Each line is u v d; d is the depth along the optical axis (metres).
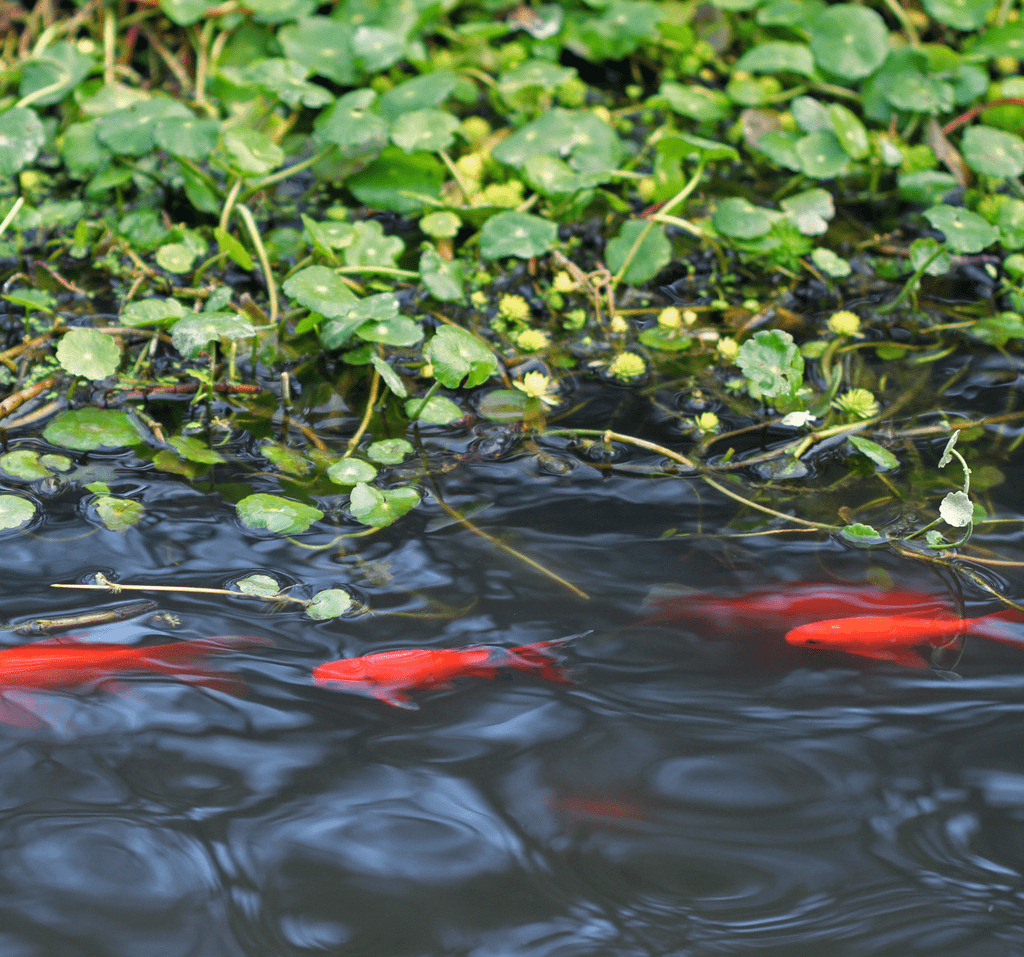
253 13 3.28
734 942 1.24
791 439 2.20
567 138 2.78
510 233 2.57
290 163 3.10
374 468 2.05
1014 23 3.31
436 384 2.12
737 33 3.61
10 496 1.89
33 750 1.43
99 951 1.21
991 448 2.16
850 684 1.59
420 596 1.74
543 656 1.62
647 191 2.94
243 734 1.48
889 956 1.23
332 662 1.59
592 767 1.45
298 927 1.25
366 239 2.60
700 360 2.48
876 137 3.07
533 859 1.33
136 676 1.55
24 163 2.51
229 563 1.79
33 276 2.66
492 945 1.23
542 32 3.23
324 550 1.83
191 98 3.23
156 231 2.63
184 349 2.03
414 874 1.31
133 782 1.40
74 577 1.74
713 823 1.38
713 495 2.02
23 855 1.30
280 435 2.17
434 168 2.86
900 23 3.57
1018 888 1.31
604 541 1.88
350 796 1.40
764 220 2.63
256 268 2.71
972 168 2.83
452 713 1.53
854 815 1.39
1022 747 1.48
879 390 2.37
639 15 3.34
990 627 1.69
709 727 1.51
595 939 1.24
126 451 2.08
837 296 2.74
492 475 2.06
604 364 2.46
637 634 1.67
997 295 2.74
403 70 3.39
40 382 2.21
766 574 1.81
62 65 3.02
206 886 1.29
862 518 1.96
